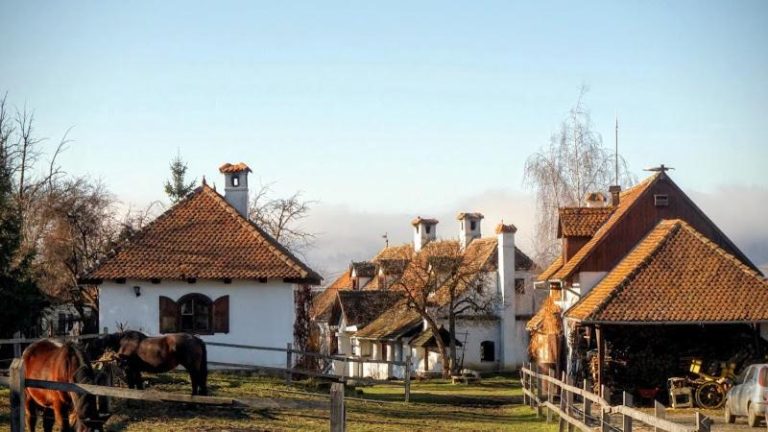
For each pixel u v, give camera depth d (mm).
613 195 44812
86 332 47156
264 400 13062
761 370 26547
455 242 58750
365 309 71438
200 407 23359
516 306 62406
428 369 59938
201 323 34875
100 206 48938
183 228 37156
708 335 35031
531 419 28609
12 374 12742
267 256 35656
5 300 31500
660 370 34438
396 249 81625
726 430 26000
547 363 39938
